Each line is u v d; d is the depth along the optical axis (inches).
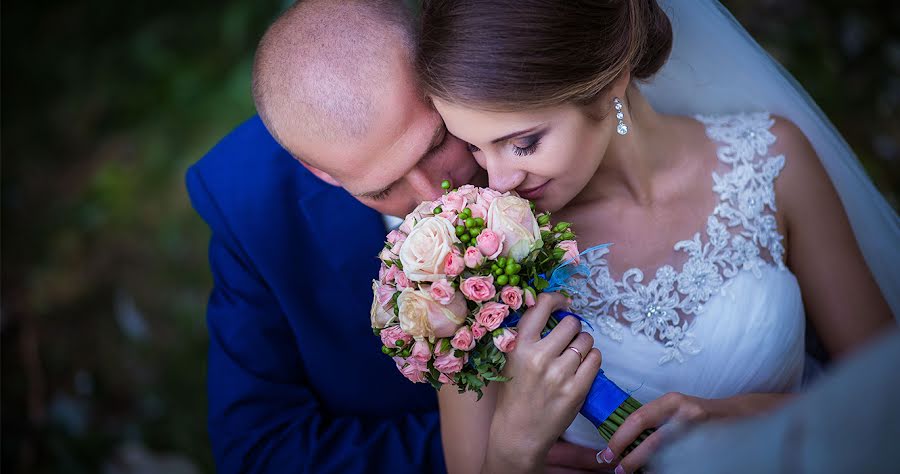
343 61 69.4
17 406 158.1
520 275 66.7
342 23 70.4
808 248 88.9
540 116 66.3
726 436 44.3
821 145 90.5
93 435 154.0
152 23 202.1
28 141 191.9
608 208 83.4
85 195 182.2
